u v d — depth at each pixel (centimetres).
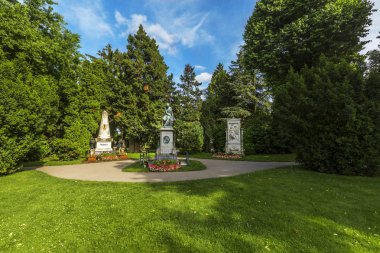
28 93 1107
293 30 1834
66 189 795
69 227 473
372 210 537
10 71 1080
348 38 1820
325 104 1004
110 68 3312
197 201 610
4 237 438
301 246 375
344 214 513
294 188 737
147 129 3203
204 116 3438
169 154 1507
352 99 979
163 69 3525
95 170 1379
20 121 1065
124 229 455
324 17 1733
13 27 1296
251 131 2500
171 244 391
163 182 882
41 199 681
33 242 414
